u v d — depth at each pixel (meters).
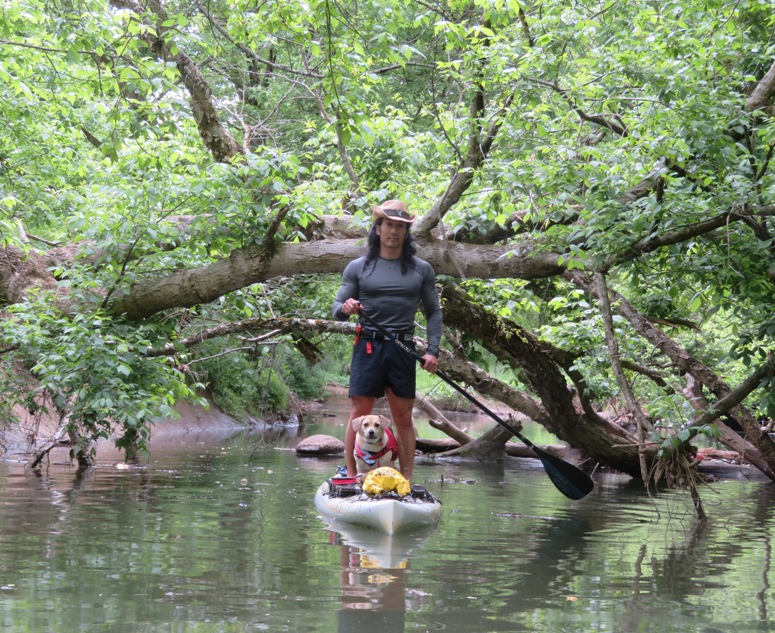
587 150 6.78
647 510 7.07
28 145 10.24
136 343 7.89
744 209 6.29
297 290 10.74
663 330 9.74
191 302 8.16
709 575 4.27
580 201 6.73
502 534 5.41
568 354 9.53
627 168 6.91
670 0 7.01
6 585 3.53
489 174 7.39
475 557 4.54
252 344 10.68
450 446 12.66
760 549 5.19
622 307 7.82
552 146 7.08
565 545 5.08
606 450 10.14
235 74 14.05
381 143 9.87
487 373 10.66
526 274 7.85
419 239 7.90
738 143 6.34
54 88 10.45
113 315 8.25
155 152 8.00
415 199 8.40
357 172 10.49
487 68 7.17
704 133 6.34
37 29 8.94
